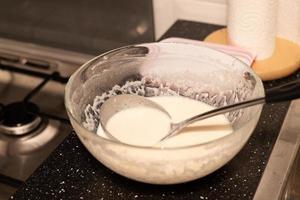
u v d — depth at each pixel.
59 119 0.99
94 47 1.17
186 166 0.55
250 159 0.66
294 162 0.68
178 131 0.64
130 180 0.64
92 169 0.66
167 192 0.62
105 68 0.72
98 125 0.68
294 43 0.87
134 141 0.62
